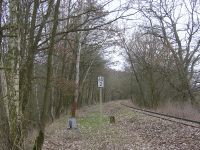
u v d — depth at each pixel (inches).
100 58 2046.0
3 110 403.5
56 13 458.6
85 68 2046.0
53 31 459.8
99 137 737.0
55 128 898.7
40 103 1112.2
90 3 501.7
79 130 850.1
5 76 401.7
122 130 855.7
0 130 387.5
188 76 1734.7
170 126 823.7
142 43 2140.7
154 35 1790.1
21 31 423.5
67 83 1022.4
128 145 619.2
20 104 404.8
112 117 1067.3
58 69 1519.4
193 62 1756.9
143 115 1245.1
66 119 1268.5
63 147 629.0
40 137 458.6
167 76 1851.6
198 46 1750.7
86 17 507.2
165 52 1884.8
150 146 591.8
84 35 1014.4
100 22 497.7
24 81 427.2
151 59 2055.9
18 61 400.2
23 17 433.1
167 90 2086.6
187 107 1312.7
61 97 1472.7
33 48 453.7
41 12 471.8
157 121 968.9
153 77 2112.5
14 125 386.6
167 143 605.9
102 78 778.2
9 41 401.7
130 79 3149.6
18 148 385.1
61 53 956.6
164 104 1729.8
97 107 2427.4
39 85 1016.9
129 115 1333.7
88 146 633.6
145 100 2308.1
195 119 1010.1
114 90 4840.1
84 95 3127.5
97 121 1163.9
